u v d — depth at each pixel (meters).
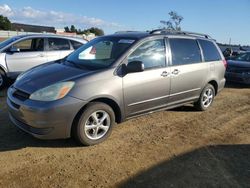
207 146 5.00
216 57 7.06
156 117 6.34
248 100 8.48
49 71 4.90
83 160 4.29
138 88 5.11
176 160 4.44
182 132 5.57
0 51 8.69
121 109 4.96
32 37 9.32
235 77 10.67
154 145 4.92
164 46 5.70
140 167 4.18
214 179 3.98
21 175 3.82
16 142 4.73
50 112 4.19
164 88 5.61
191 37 6.45
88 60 5.28
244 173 4.18
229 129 5.88
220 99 8.45
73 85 4.41
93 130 4.70
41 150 4.52
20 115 4.38
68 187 3.62
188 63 6.16
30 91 4.39
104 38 5.72
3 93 8.14
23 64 8.97
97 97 4.57
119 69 4.89
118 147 4.77
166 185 3.78
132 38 5.38
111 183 3.75
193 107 6.98
